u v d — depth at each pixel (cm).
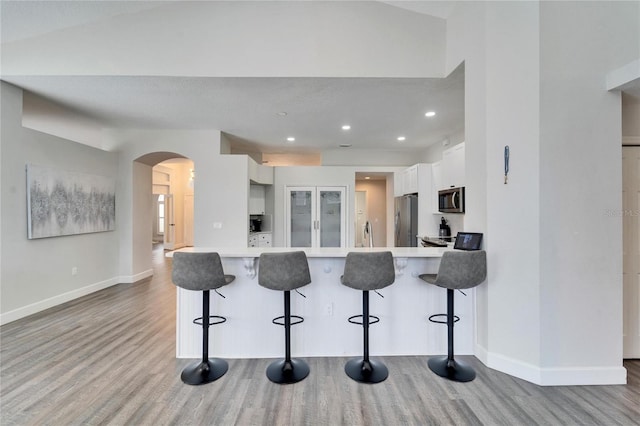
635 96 218
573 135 206
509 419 176
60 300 390
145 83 312
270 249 266
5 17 268
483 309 240
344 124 456
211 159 489
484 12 235
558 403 190
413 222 509
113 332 301
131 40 294
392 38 296
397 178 628
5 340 280
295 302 256
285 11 296
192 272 212
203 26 296
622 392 200
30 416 177
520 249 216
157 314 353
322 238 629
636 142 240
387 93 336
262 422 174
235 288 254
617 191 209
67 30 293
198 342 252
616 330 209
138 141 491
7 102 318
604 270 208
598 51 206
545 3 204
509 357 223
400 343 259
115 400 193
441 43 294
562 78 205
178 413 181
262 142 575
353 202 629
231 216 487
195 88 325
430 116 415
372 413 182
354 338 258
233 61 296
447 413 181
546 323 207
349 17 296
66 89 329
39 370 228
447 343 251
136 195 512
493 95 229
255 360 250
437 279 220
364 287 213
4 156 317
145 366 235
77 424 171
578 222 207
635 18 207
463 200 374
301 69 296
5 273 321
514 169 217
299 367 232
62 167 390
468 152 256
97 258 456
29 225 344
